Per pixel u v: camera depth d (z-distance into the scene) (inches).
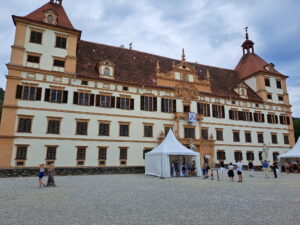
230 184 759.1
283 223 306.0
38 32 1309.1
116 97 1438.2
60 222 310.8
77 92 1333.7
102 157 1321.4
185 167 1094.4
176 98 1624.0
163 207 404.2
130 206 411.8
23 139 1161.4
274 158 1908.2
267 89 2031.3
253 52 2317.9
